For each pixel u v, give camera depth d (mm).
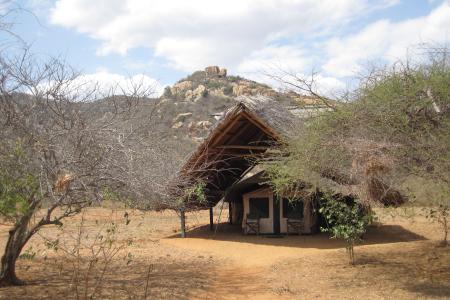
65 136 7805
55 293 8617
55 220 8500
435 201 9516
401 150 8086
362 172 8289
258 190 19078
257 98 15758
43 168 7379
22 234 8984
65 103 7996
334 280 10180
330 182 11016
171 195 9938
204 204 19516
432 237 16531
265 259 13438
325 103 9070
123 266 11961
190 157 15125
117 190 8125
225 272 11555
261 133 18062
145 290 9008
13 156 6969
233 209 23172
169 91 53812
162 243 16641
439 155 7855
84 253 13672
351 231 11398
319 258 12906
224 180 20719
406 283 9602
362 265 11625
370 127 8391
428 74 8266
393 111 8172
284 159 10742
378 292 8977
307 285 9836
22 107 7570
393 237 17078
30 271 10867
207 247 15820
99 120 8312
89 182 7863
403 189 9547
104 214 21703
